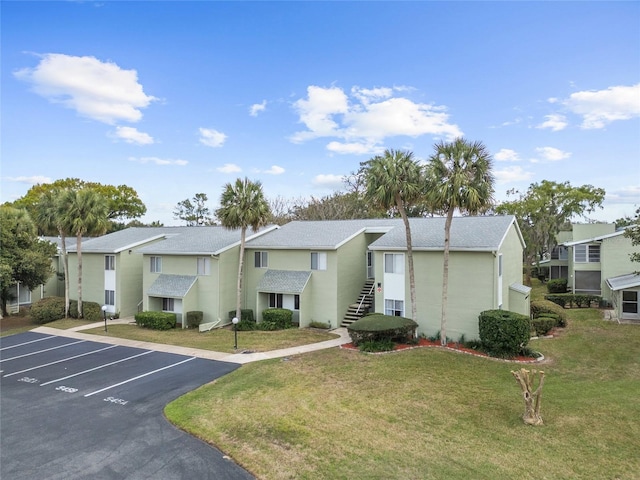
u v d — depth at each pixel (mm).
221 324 26047
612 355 17672
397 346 19188
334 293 24516
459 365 16266
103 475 8773
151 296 27469
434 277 20953
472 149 17578
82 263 32156
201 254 26312
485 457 9281
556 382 14430
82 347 21391
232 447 9922
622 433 10461
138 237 33062
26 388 14945
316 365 16656
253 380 14961
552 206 42094
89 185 57875
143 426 11328
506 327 17234
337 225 29203
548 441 10070
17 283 31969
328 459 9242
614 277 28969
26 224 31062
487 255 19469
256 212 24188
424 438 10250
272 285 25531
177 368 16969
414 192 18984
